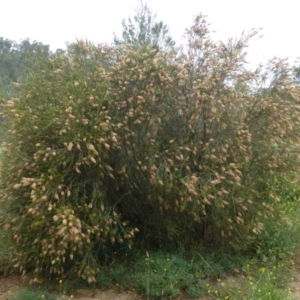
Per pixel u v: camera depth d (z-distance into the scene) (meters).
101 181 6.30
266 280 6.06
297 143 6.87
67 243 5.75
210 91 6.36
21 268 6.23
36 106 6.36
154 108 6.39
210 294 6.03
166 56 6.66
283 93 6.86
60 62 6.93
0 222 6.29
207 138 6.48
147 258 6.45
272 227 7.20
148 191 6.46
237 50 6.69
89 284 6.31
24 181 5.79
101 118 6.05
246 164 6.73
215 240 6.83
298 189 9.03
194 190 6.02
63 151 5.97
